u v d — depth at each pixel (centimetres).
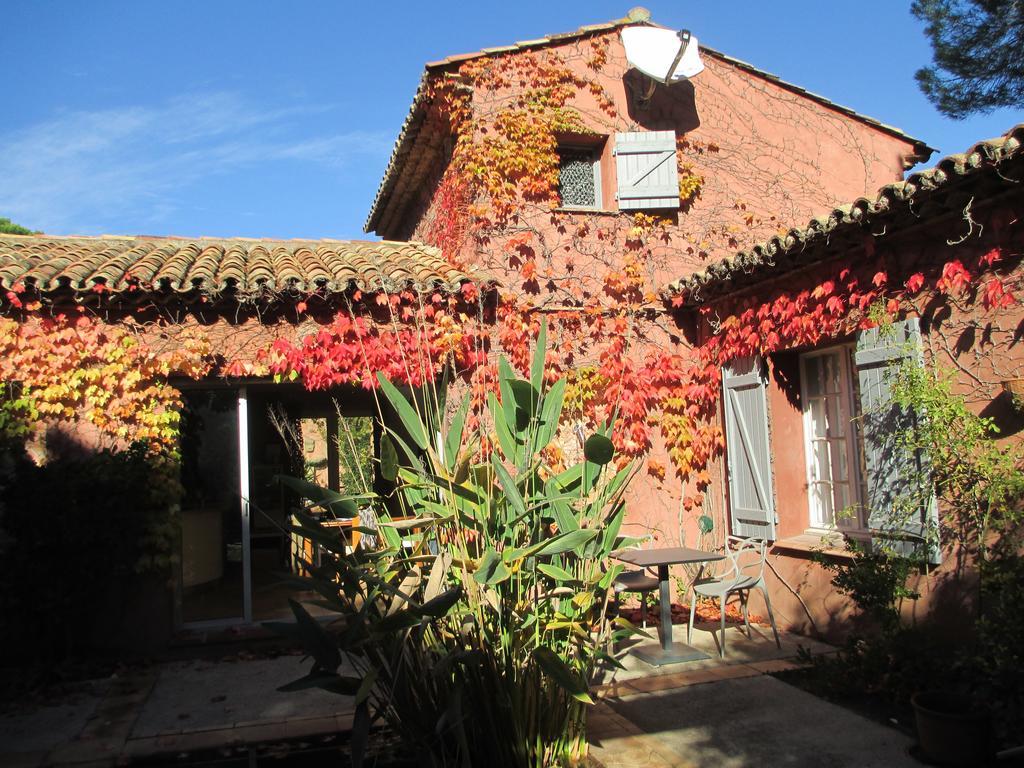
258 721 564
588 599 434
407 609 386
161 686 654
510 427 466
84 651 721
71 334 721
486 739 412
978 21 984
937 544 558
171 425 754
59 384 718
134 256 848
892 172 1052
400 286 797
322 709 588
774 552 764
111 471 700
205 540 799
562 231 911
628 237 930
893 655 539
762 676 605
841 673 561
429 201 1118
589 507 470
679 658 646
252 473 1152
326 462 1286
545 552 417
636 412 883
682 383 905
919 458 571
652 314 911
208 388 797
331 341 787
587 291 907
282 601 920
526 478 452
